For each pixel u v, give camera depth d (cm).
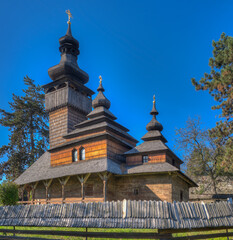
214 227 1150
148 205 1105
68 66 4328
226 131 2677
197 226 1066
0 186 3127
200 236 1117
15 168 5075
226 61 2712
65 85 4388
